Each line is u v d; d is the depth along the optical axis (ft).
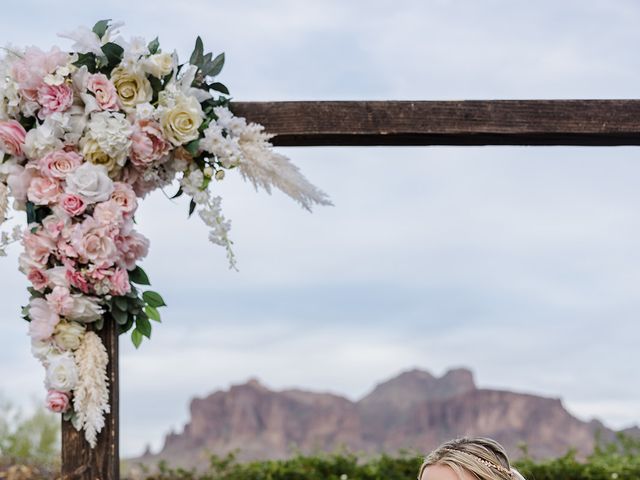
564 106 12.19
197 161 11.88
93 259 11.31
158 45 11.96
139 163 11.64
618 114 12.18
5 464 27.40
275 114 12.14
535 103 12.19
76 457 11.25
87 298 11.31
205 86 12.13
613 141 12.50
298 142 12.40
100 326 11.43
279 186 11.89
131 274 11.68
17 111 11.73
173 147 11.76
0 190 11.56
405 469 22.95
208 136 11.61
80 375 11.19
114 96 11.62
